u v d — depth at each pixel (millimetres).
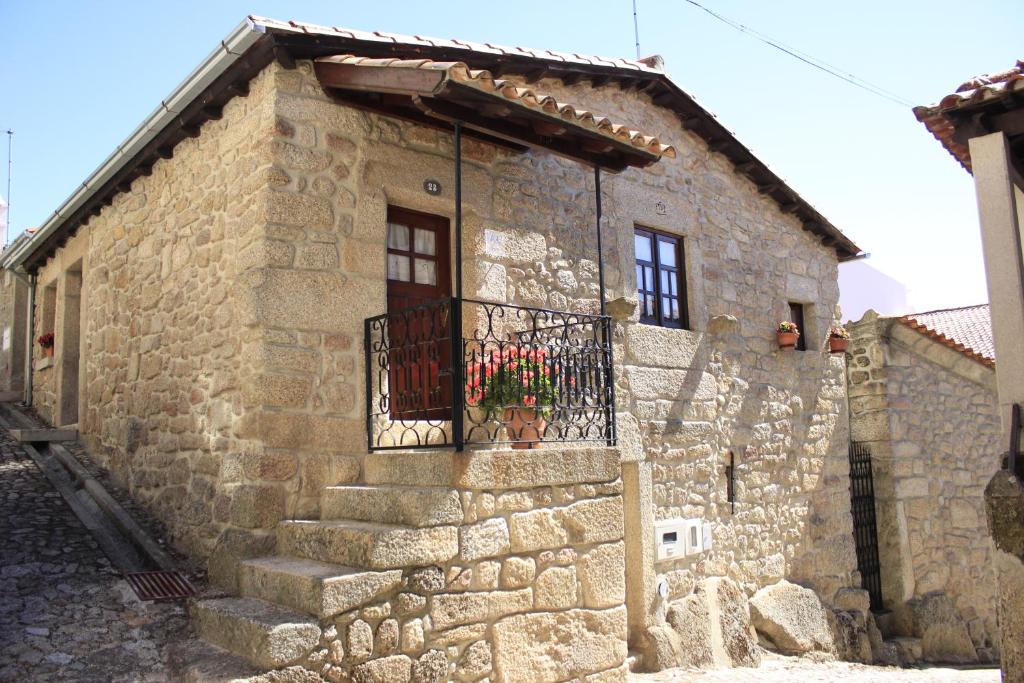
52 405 8555
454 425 4465
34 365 9523
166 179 6180
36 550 5051
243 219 5027
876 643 8367
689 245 7559
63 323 8391
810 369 8672
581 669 4855
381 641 3977
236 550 4629
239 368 4926
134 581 4789
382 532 4027
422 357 5570
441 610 4227
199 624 4250
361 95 5172
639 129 7270
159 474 5820
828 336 8961
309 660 3727
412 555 4113
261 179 4879
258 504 4633
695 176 7758
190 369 5531
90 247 7613
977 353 9672
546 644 4699
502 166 6074
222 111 5465
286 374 4770
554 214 6410
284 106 4926
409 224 5668
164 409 5848
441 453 4477
